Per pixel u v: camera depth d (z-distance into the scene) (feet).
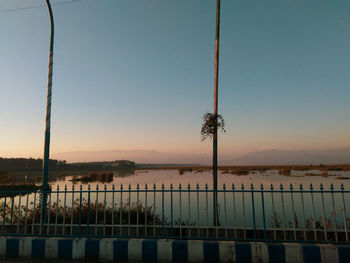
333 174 194.90
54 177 205.16
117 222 23.79
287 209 43.65
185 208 43.21
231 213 38.93
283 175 190.19
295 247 15.19
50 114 24.86
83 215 24.26
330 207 45.75
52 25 25.86
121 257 16.61
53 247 17.28
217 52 27.14
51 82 25.27
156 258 16.34
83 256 16.92
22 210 26.32
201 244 16.12
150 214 26.43
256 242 15.99
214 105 26.66
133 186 96.37
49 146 24.36
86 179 163.84
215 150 25.80
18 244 17.56
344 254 14.62
